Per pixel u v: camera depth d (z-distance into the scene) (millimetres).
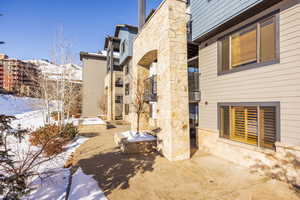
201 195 3594
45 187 3844
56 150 6156
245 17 5051
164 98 6316
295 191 3635
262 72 4621
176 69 6004
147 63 9859
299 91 3824
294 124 3895
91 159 5953
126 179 4363
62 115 10273
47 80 10789
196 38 6801
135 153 6699
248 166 4969
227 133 5910
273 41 4406
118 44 21000
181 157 5852
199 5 6613
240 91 5309
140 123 9586
